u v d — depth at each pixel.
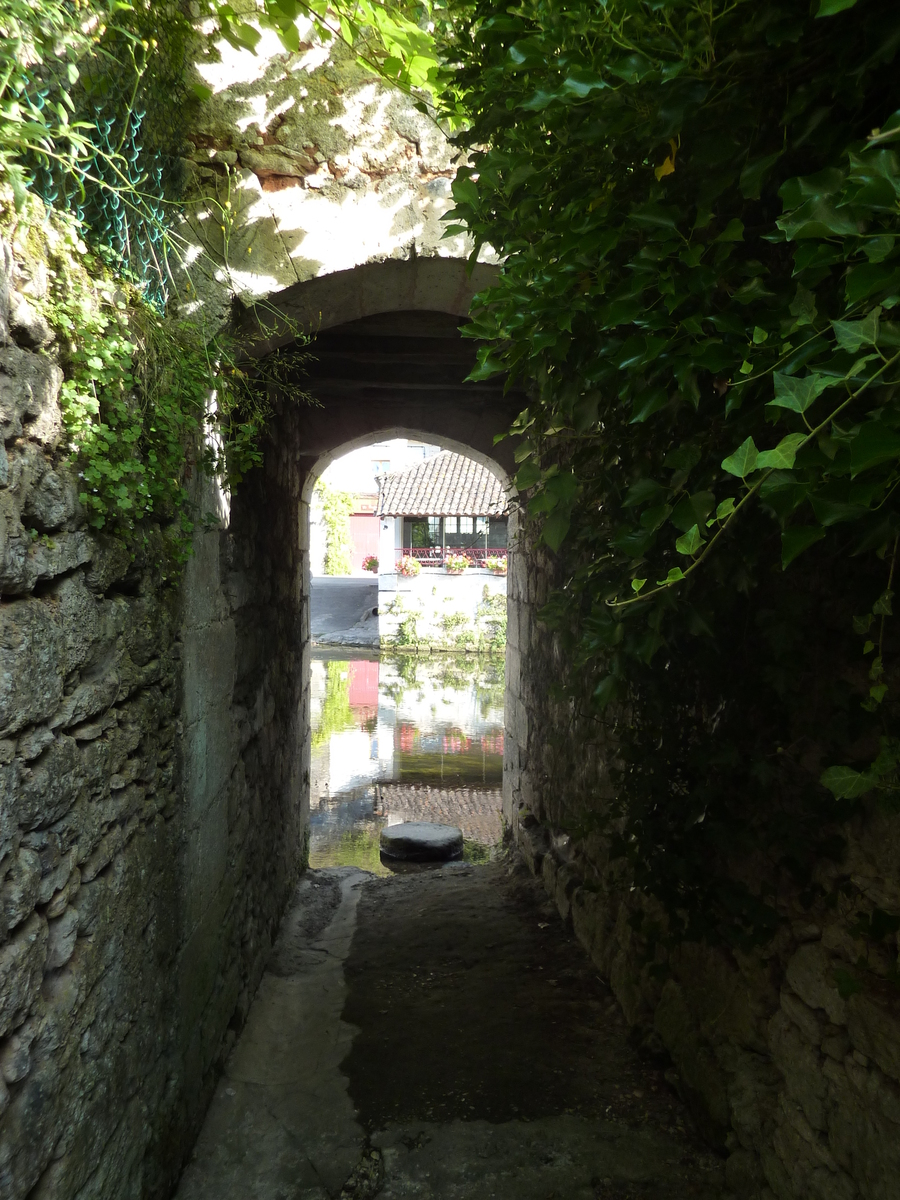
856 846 1.84
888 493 1.19
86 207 1.81
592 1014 3.39
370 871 6.07
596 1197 2.33
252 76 2.74
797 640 1.88
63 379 1.54
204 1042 2.67
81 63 1.71
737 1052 2.38
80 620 1.58
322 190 2.79
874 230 1.05
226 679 3.03
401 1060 3.08
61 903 1.49
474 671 17.00
